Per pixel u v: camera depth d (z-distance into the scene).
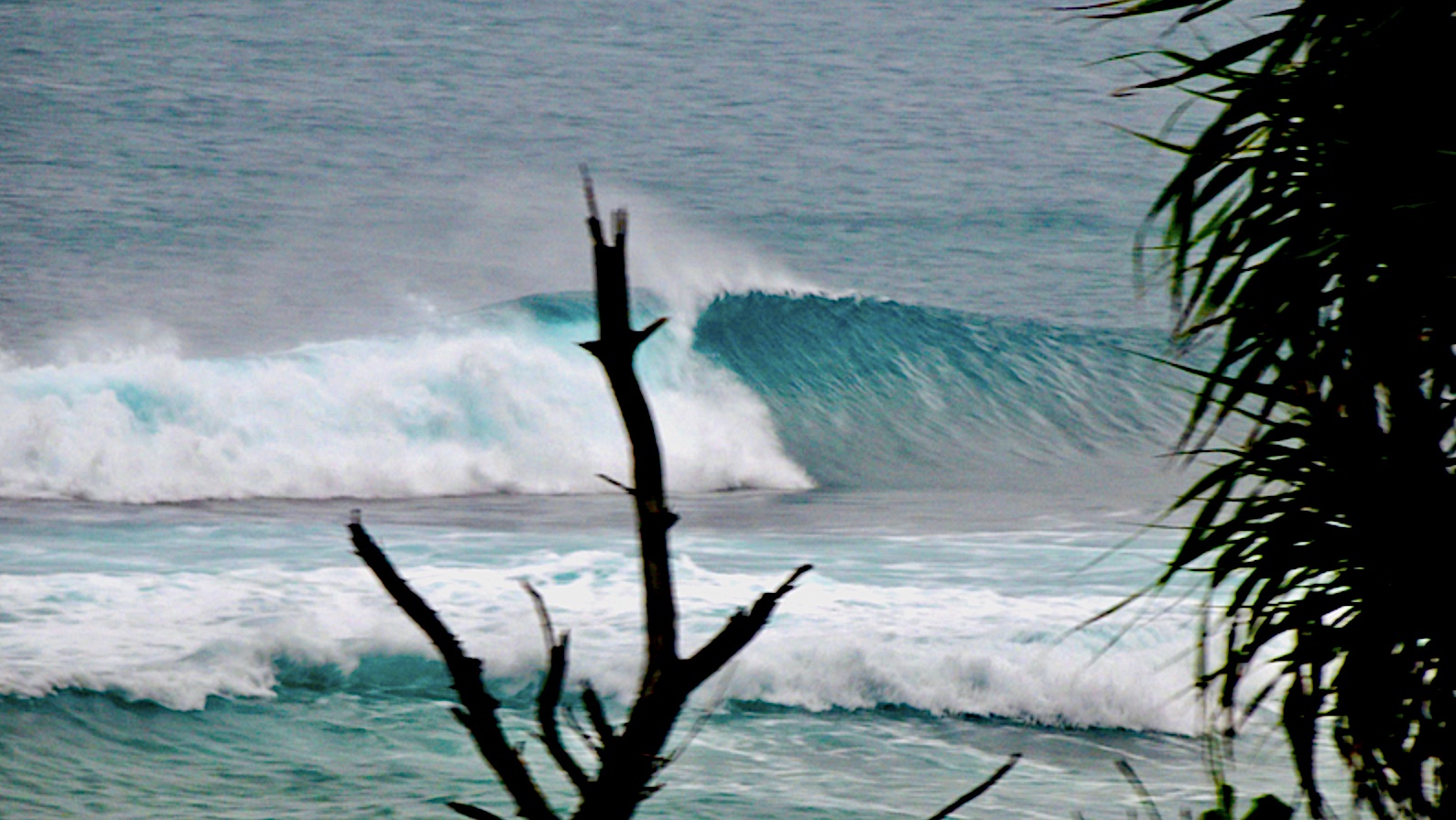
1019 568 53.56
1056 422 92.06
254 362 79.88
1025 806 31.27
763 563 54.41
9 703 34.59
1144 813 30.50
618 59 188.62
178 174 140.62
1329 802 29.08
